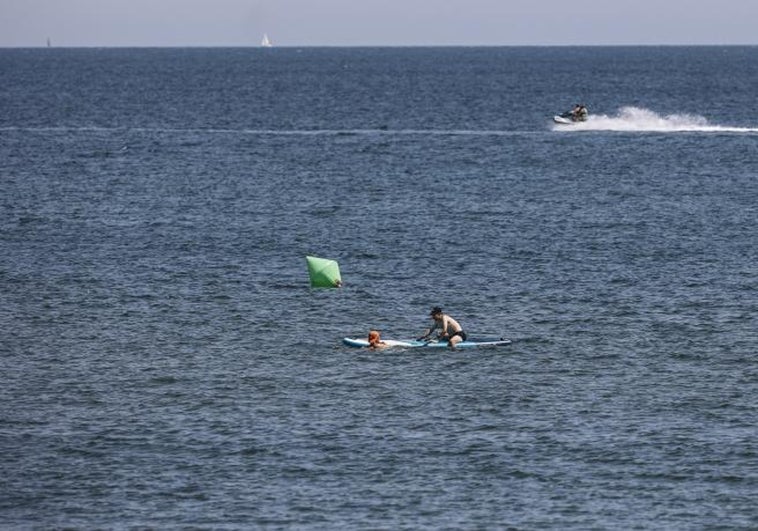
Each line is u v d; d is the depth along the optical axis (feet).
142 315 652.48
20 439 465.47
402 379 540.11
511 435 469.57
